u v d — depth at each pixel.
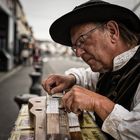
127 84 1.37
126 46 1.47
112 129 1.17
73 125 1.35
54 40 1.82
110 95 1.50
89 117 1.74
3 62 17.58
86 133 1.45
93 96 1.22
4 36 18.02
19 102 3.41
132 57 1.42
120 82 1.43
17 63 24.95
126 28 1.49
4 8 15.79
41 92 7.15
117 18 1.47
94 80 2.04
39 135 1.23
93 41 1.42
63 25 1.58
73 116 1.49
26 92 9.30
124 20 1.49
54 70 19.23
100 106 1.19
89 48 1.44
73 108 1.22
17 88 10.24
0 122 5.25
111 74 1.56
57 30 1.67
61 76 1.96
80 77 2.04
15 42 22.92
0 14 17.75
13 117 5.66
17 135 1.38
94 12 1.39
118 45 1.44
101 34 1.42
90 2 1.45
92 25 1.42
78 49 1.48
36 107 1.63
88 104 1.19
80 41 1.46
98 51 1.43
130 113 1.16
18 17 25.44
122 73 1.46
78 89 1.24
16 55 23.62
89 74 2.08
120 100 1.36
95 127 1.55
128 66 1.43
